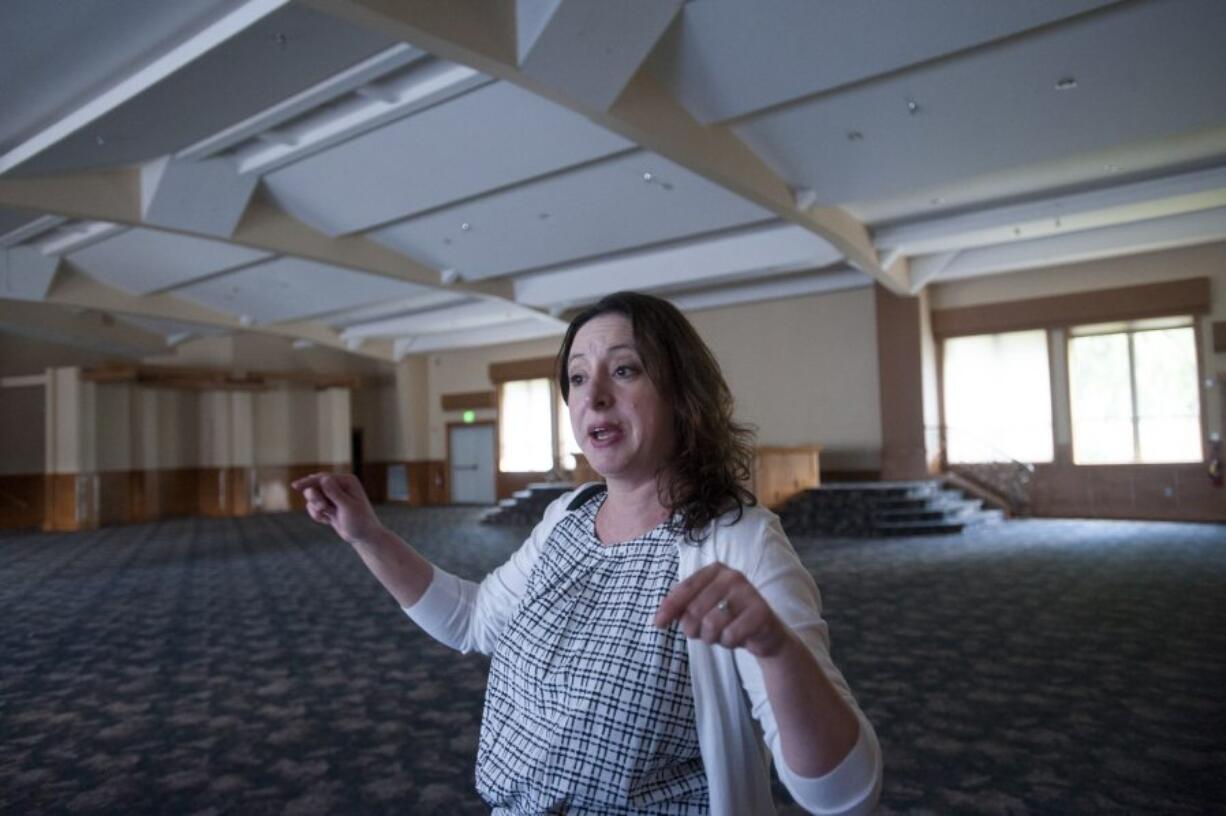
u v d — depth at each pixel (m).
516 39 6.54
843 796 0.82
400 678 5.16
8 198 8.85
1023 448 15.33
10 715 4.61
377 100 8.44
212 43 6.65
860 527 12.76
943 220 12.47
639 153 9.70
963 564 9.30
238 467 20.33
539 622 1.14
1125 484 14.39
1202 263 13.62
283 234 11.34
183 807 3.34
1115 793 3.24
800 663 0.80
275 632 6.60
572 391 1.18
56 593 8.87
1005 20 6.75
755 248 13.23
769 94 7.98
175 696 4.90
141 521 19.22
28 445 19.05
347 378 21.77
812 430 16.17
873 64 7.40
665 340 1.13
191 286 15.41
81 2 6.15
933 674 4.93
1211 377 13.59
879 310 15.56
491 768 1.14
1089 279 14.56
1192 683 4.63
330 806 3.31
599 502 1.25
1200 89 7.98
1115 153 10.18
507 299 15.16
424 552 11.73
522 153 9.33
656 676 1.01
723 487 1.08
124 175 9.70
